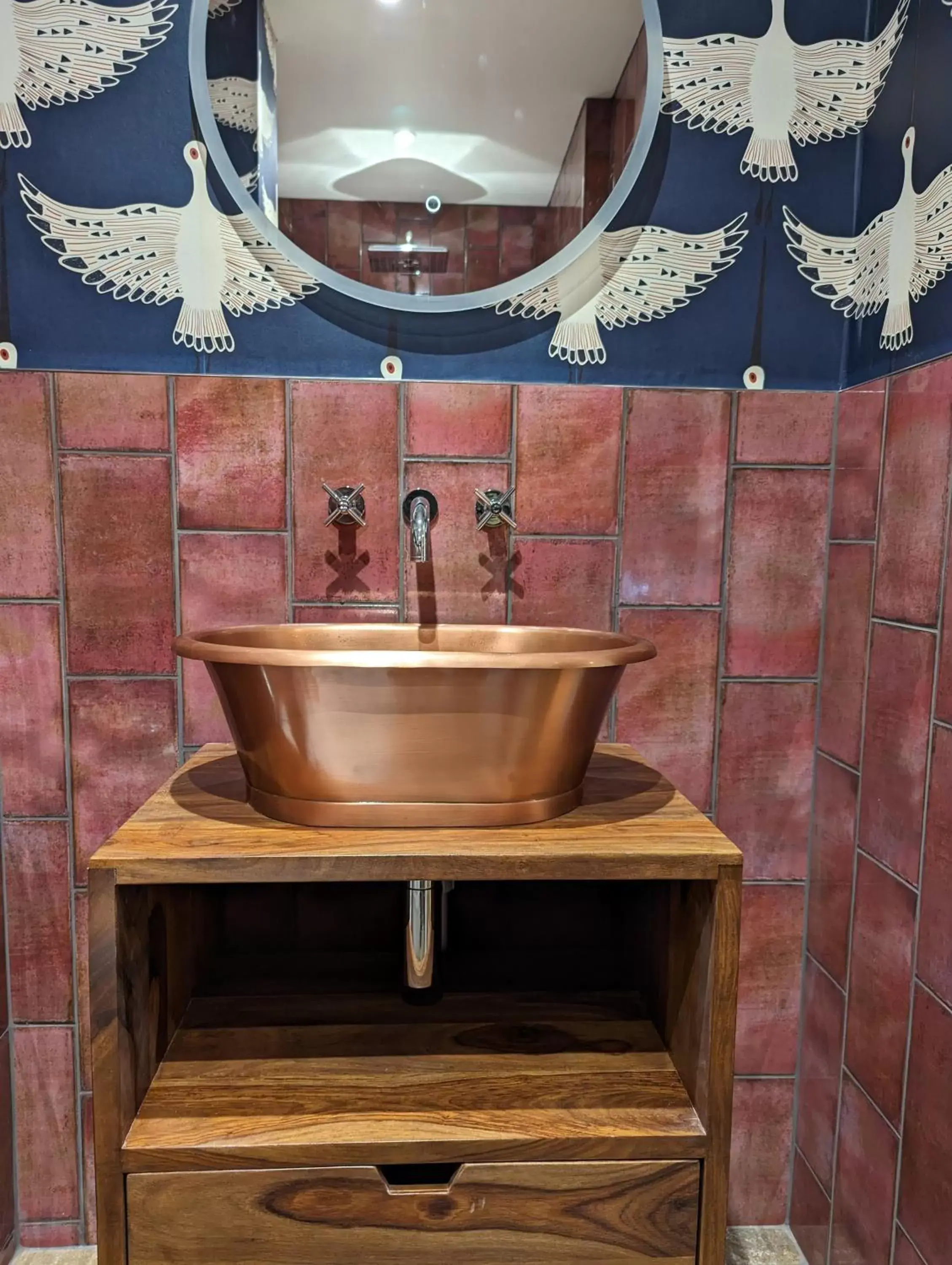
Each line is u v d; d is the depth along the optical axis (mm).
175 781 949
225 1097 824
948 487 905
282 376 1100
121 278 1077
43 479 1083
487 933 1165
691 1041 828
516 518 1134
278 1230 770
